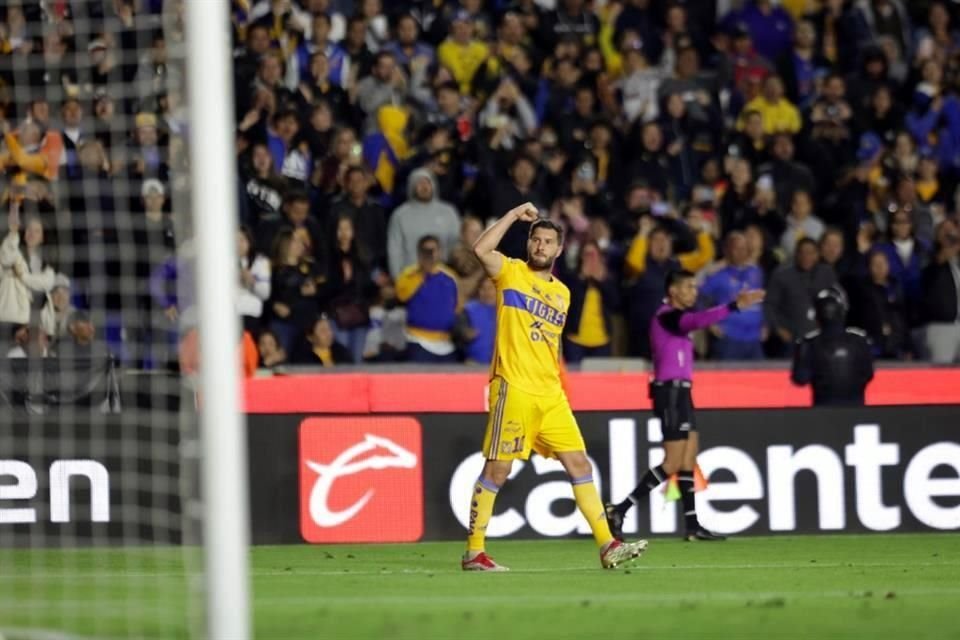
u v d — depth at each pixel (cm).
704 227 5394
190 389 3834
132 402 4147
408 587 3130
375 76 5734
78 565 3647
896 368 4841
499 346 3400
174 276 4600
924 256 5516
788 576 3369
